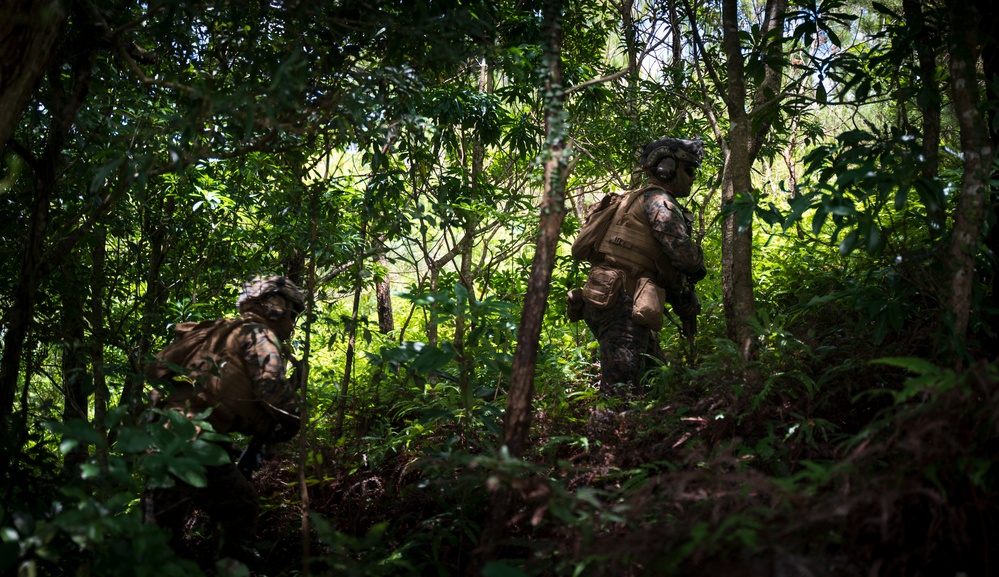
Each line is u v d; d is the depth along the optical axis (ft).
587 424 12.37
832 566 6.13
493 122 15.21
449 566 10.57
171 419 8.13
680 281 14.17
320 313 14.38
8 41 7.58
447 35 9.37
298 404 10.81
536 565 8.25
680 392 11.28
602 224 14.29
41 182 10.23
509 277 16.88
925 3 10.87
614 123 18.19
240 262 15.28
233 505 10.77
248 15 10.23
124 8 10.44
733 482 7.57
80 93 10.14
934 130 10.87
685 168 14.32
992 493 6.34
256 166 13.20
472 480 9.48
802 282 15.26
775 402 10.38
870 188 8.35
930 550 6.39
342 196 14.52
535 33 12.98
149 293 14.69
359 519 11.97
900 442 6.26
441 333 19.53
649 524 7.25
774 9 15.80
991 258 9.00
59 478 10.28
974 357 9.00
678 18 17.72
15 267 12.12
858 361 10.12
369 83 9.42
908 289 9.68
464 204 14.98
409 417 14.93
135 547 6.88
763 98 15.88
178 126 8.52
